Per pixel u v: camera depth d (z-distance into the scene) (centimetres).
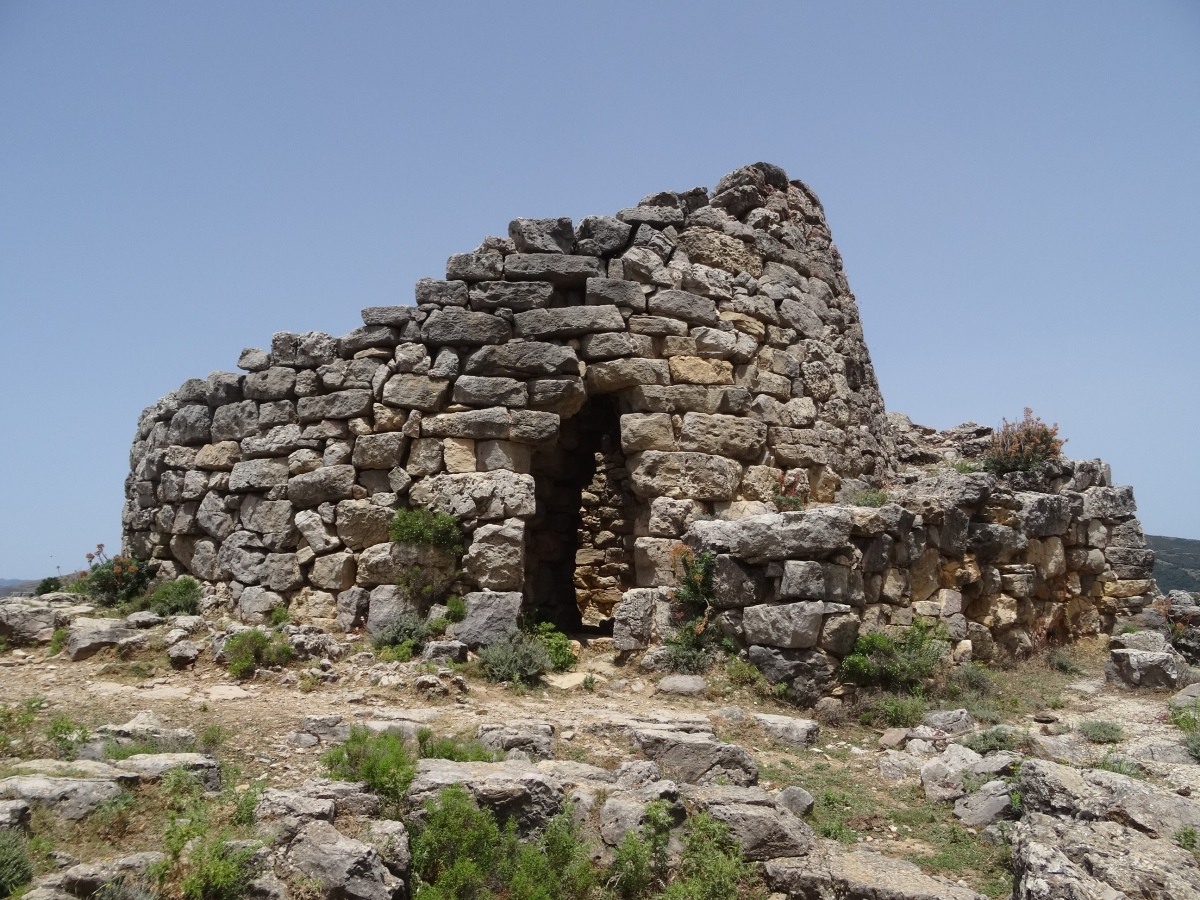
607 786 841
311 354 1562
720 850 780
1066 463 1886
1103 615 1862
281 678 1218
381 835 719
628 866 742
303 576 1518
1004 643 1526
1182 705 1255
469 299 1526
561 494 1778
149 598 1599
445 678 1219
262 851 670
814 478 1683
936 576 1410
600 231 1576
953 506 1448
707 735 983
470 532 1447
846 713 1196
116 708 1045
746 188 1725
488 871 732
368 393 1509
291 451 1555
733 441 1545
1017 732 1100
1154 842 744
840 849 815
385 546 1450
